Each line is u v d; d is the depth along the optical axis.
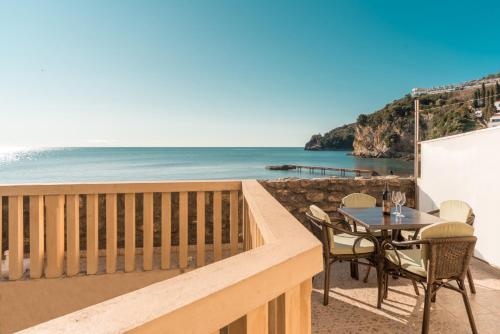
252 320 0.87
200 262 3.04
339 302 2.80
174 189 2.96
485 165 3.81
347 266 3.79
